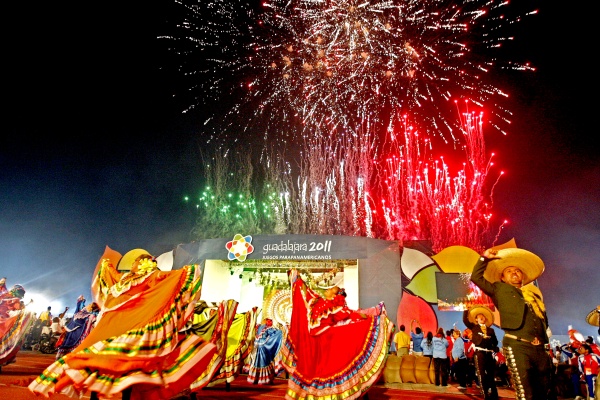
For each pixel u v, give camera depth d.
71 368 4.19
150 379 4.38
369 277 16.81
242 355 9.37
